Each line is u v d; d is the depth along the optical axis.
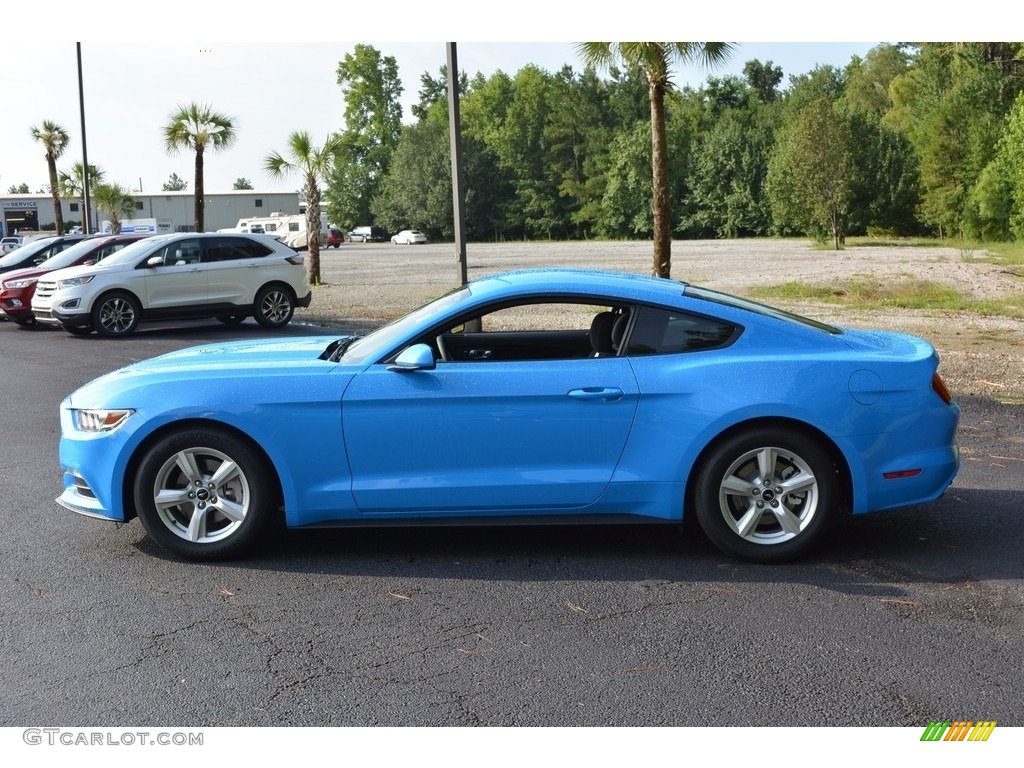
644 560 4.97
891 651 3.85
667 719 3.33
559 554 5.09
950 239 51.25
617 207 83.38
